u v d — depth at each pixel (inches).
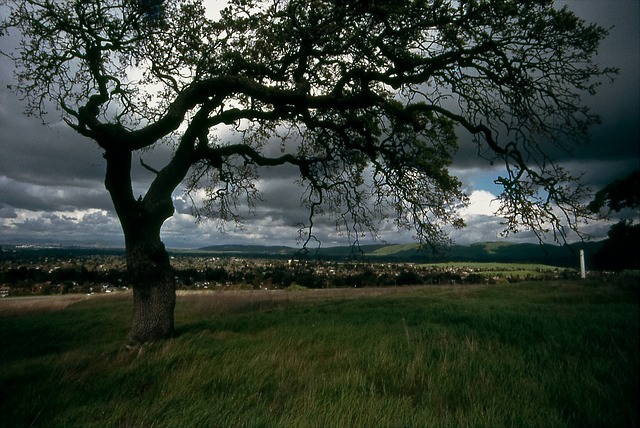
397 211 501.7
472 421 146.1
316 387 190.1
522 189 345.1
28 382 228.7
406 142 485.4
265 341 306.5
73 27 414.3
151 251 392.5
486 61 377.4
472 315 403.2
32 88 432.8
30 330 498.3
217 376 214.1
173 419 159.5
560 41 345.4
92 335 468.4
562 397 169.8
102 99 428.1
